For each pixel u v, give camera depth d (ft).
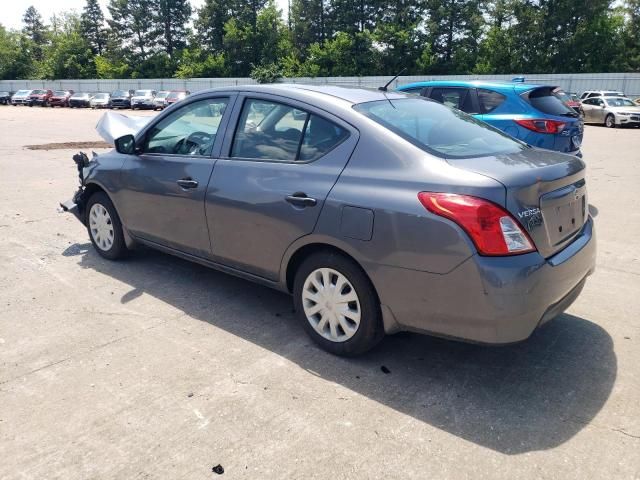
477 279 8.93
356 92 12.48
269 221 11.59
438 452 8.43
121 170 15.39
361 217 10.04
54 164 37.22
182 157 13.87
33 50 289.33
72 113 118.93
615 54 158.30
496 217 8.89
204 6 220.23
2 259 17.26
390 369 10.86
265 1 219.61
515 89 24.49
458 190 9.16
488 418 9.27
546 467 8.09
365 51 179.73
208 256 13.46
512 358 11.30
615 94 85.92
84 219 17.85
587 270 10.83
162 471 8.02
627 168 36.91
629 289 15.01
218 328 12.63
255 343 11.91
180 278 15.75
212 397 9.85
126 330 12.48
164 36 246.47
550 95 25.26
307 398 9.84
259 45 202.80
